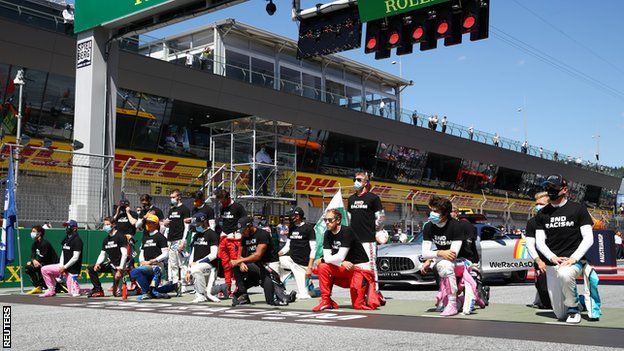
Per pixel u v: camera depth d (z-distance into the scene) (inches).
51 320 303.0
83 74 652.7
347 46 518.9
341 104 1380.4
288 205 928.9
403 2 480.4
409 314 311.3
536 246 277.7
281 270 429.1
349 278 343.9
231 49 1179.9
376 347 205.3
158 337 238.1
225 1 558.9
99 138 644.7
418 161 1536.7
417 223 1219.9
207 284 410.3
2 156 557.3
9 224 505.4
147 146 1002.1
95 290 465.4
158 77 983.6
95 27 648.4
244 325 270.2
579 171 2171.5
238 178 832.3
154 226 436.5
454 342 213.9
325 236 340.8
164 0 581.9
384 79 1533.0
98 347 216.4
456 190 1674.5
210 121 1102.4
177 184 806.5
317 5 533.6
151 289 429.4
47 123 876.0
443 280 309.3
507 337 225.3
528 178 1934.1
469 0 451.5
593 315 274.1
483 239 549.0
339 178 1341.0
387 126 1416.1
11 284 557.3
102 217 605.9
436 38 467.2
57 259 501.4
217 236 407.5
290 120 1217.4
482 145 1691.7
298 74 1317.7
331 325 266.7
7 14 826.8
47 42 843.4
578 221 267.3
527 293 454.6
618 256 1289.4
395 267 475.8
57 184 582.9
